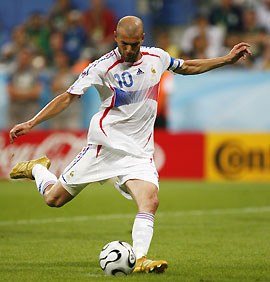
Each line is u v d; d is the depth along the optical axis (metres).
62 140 56.44
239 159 55.38
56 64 64.38
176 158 56.94
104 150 20.19
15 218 34.97
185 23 70.19
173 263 21.41
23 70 59.47
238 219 34.62
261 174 55.06
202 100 56.16
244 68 60.97
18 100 59.28
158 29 70.25
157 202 19.53
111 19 68.06
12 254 23.28
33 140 57.44
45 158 23.73
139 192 19.50
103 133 20.11
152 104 20.27
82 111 57.34
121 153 20.08
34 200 43.47
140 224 19.09
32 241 26.72
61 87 59.28
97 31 67.12
